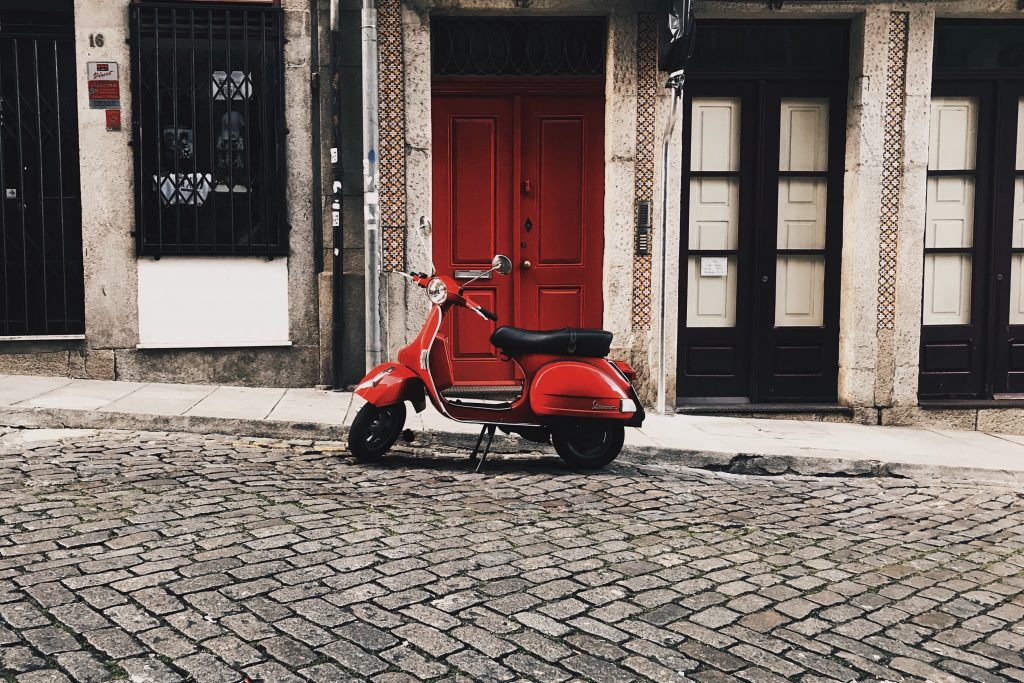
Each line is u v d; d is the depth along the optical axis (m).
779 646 3.70
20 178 8.23
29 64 8.18
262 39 8.16
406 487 5.72
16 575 4.01
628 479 6.27
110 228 8.18
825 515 5.73
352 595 3.94
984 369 8.89
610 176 8.38
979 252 8.80
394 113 8.23
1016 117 8.82
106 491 5.27
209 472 5.82
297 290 8.41
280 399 7.87
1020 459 7.39
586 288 8.70
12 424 6.95
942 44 8.70
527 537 4.82
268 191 8.31
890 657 3.66
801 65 8.62
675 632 3.77
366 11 7.91
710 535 5.06
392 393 6.21
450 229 8.57
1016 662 3.67
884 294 8.65
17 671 3.20
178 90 8.18
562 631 3.71
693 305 8.73
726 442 7.31
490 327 8.63
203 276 8.31
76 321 8.39
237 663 3.32
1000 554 5.05
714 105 8.59
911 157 8.54
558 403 6.22
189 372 8.37
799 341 8.82
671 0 7.66
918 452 7.44
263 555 4.35
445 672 3.33
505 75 8.47
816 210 8.76
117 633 3.51
